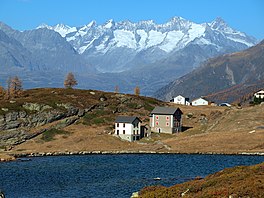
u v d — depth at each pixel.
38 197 99.06
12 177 131.75
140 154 199.25
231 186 64.00
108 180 122.62
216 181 70.94
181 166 152.00
